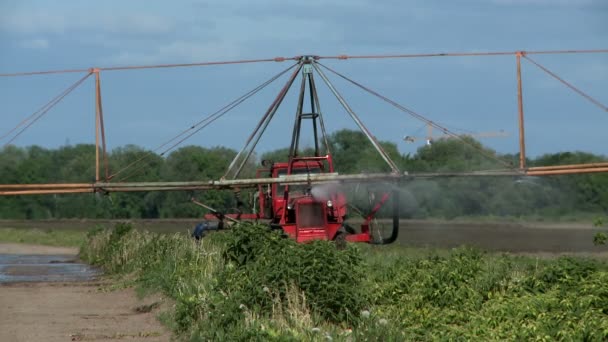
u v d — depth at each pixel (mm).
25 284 81875
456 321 47750
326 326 46156
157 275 71062
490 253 96875
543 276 52688
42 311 61125
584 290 46625
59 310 61750
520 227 161000
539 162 162500
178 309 51594
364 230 88938
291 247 54406
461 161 180125
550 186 169500
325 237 86188
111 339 48344
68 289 76625
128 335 49594
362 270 59125
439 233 148125
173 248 83750
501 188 173875
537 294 49062
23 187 76312
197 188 81875
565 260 54219
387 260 74188
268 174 95562
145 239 97875
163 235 97312
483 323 45156
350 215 110438
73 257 128500
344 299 47938
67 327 52875
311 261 49938
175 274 68438
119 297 69438
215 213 94250
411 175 76875
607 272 51250
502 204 174000
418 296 51344
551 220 168500
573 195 168125
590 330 39969
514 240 127875
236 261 60594
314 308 47406
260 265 53281
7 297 70312
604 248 109750
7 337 49062
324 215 86875
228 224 94938
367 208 89688
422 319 47562
